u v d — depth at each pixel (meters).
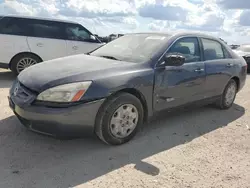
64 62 4.21
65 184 2.98
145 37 4.87
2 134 4.05
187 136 4.42
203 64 5.02
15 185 2.91
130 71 3.94
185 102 4.77
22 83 3.77
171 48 4.51
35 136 4.05
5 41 8.12
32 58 8.45
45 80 3.57
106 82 3.63
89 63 4.09
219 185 3.14
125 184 3.03
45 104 3.41
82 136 3.64
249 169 3.53
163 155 3.74
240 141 4.38
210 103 5.57
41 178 3.06
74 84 3.47
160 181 3.13
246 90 8.23
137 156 3.67
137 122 4.05
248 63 13.34
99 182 3.05
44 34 8.54
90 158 3.54
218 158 3.76
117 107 3.73
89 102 3.48
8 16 8.23
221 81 5.50
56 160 3.45
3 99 5.82
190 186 3.08
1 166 3.24
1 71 9.70
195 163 3.58
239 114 5.76
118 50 4.77
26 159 3.43
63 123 3.38
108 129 3.72
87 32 9.17
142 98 4.05
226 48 5.83
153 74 4.12
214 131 4.72
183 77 4.56
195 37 5.05
